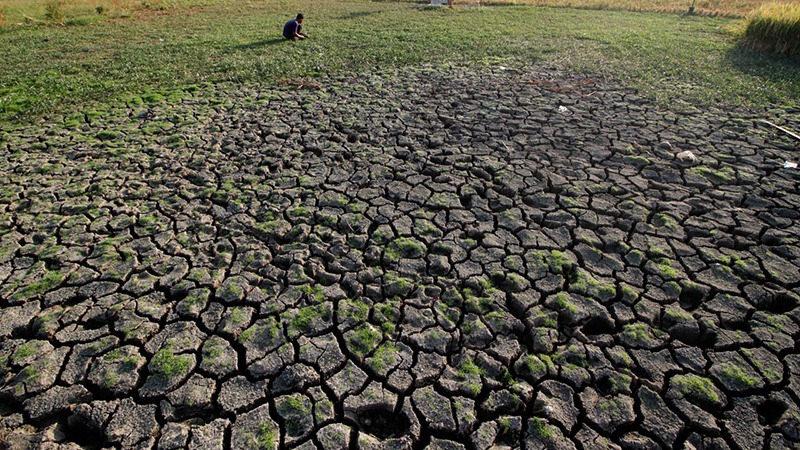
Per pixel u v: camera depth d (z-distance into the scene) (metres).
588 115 7.91
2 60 11.51
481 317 3.95
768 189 5.65
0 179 6.04
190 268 4.52
